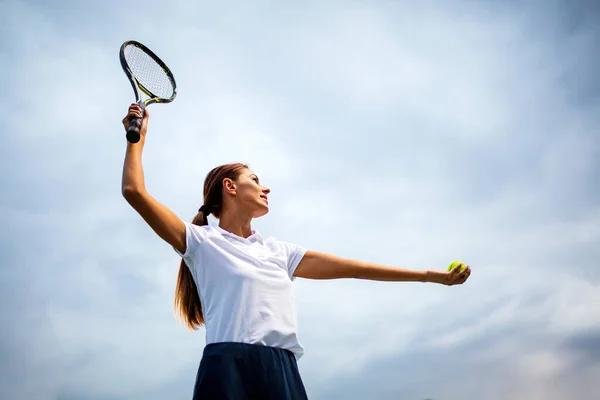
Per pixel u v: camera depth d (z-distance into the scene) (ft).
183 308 11.71
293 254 11.53
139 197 9.86
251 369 9.39
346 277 11.68
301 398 9.62
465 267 11.74
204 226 11.08
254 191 11.84
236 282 10.05
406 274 11.73
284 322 10.00
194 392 9.41
